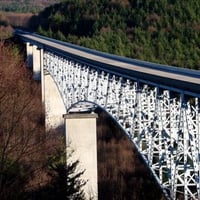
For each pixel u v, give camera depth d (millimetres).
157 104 32281
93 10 167000
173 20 146125
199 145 26219
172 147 30344
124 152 69562
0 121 15727
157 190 54312
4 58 58438
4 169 12898
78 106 56219
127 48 136250
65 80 66375
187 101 28766
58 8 191500
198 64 120500
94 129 49188
